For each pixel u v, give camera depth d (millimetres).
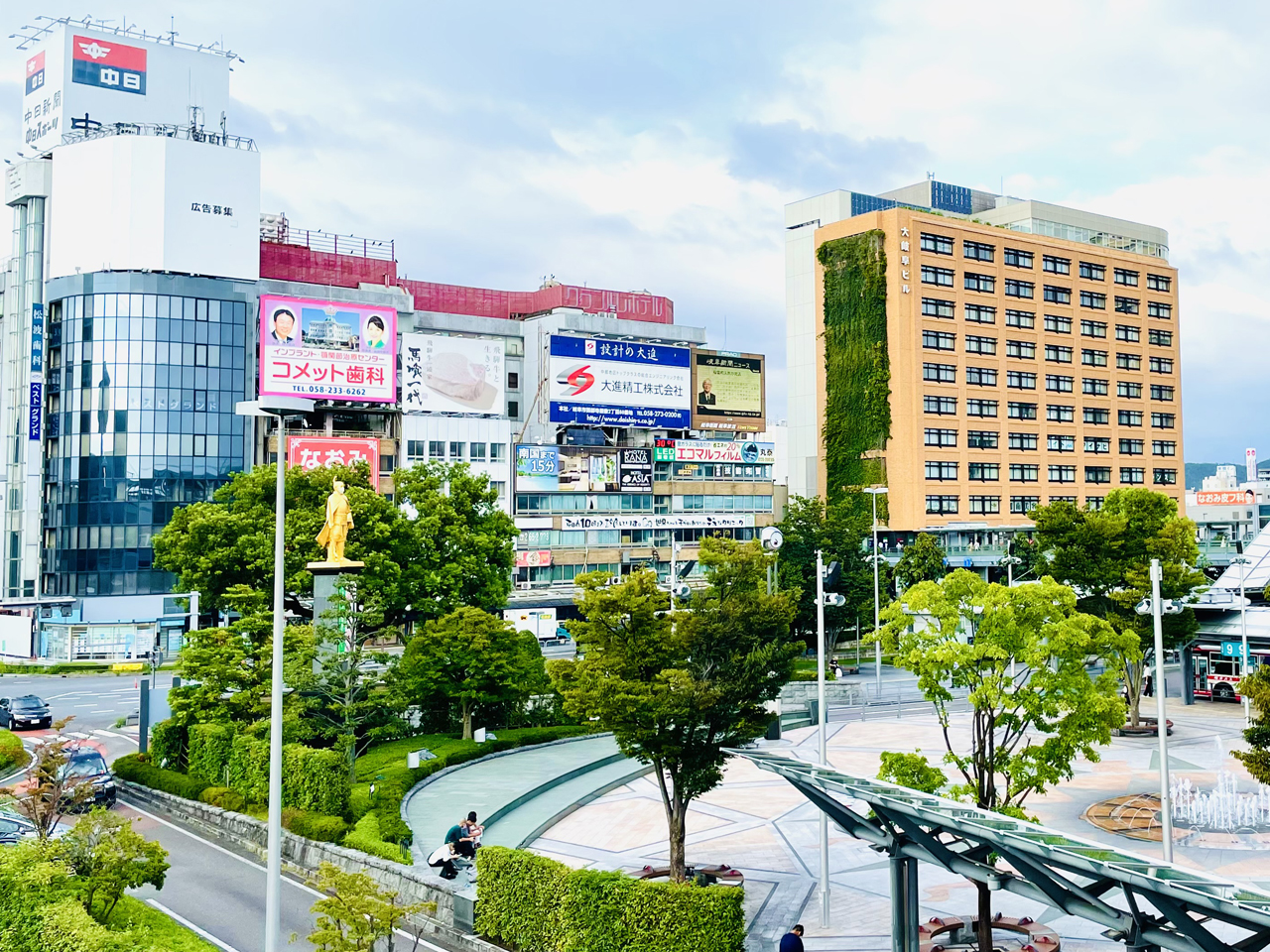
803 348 140375
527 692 59188
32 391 108375
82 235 105062
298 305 104125
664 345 134250
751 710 33938
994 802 29594
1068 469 140500
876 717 70938
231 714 49625
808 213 141375
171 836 43531
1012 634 29531
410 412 112250
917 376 126750
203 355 106312
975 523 130125
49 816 34469
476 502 68562
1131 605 61562
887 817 25828
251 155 109625
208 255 107000
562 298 140000
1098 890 21688
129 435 103562
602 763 55750
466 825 36812
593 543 122500
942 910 33656
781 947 27047
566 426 126250
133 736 63000
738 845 41719
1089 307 144375
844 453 130750
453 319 127750
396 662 49812
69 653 95250
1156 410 151500
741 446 135250
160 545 66812
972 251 132875
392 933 28062
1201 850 40094
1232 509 167750
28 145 114938
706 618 33688
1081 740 29031
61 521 105062
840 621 89625
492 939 30844
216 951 28625
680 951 26984
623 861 39312
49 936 25344
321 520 61594
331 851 37688
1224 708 72938
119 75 111938
